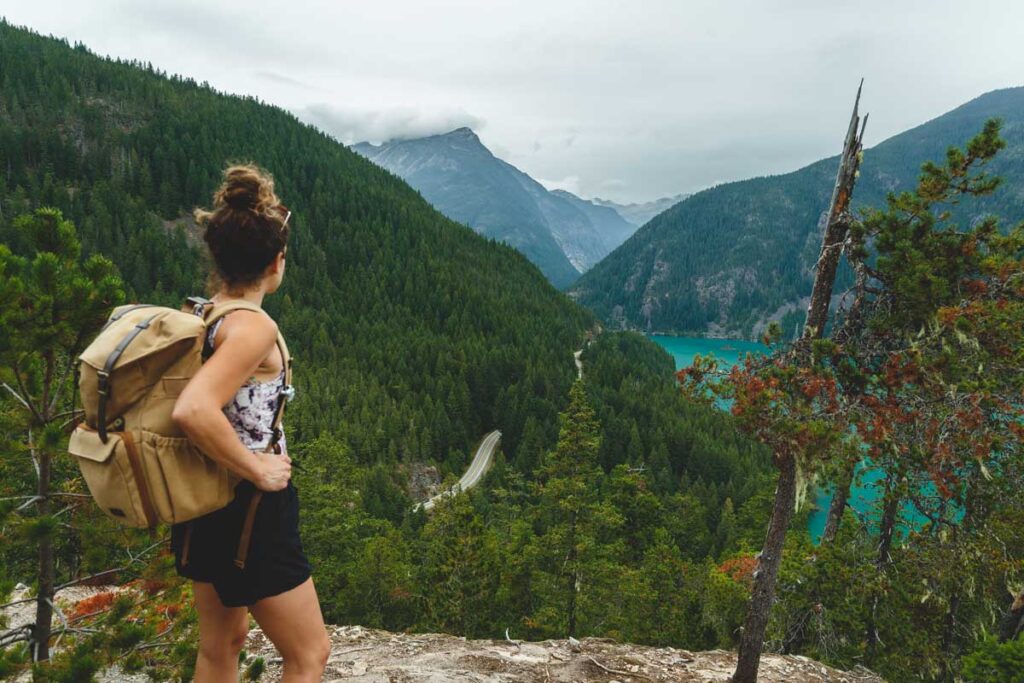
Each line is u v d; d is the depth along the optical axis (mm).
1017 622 12289
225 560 1654
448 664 5730
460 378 103062
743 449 85562
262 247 1661
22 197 134250
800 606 15453
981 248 6598
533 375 101562
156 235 139000
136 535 3699
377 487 62938
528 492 65938
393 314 145125
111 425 1532
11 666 3213
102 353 1499
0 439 3285
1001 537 10492
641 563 47125
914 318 6887
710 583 28484
